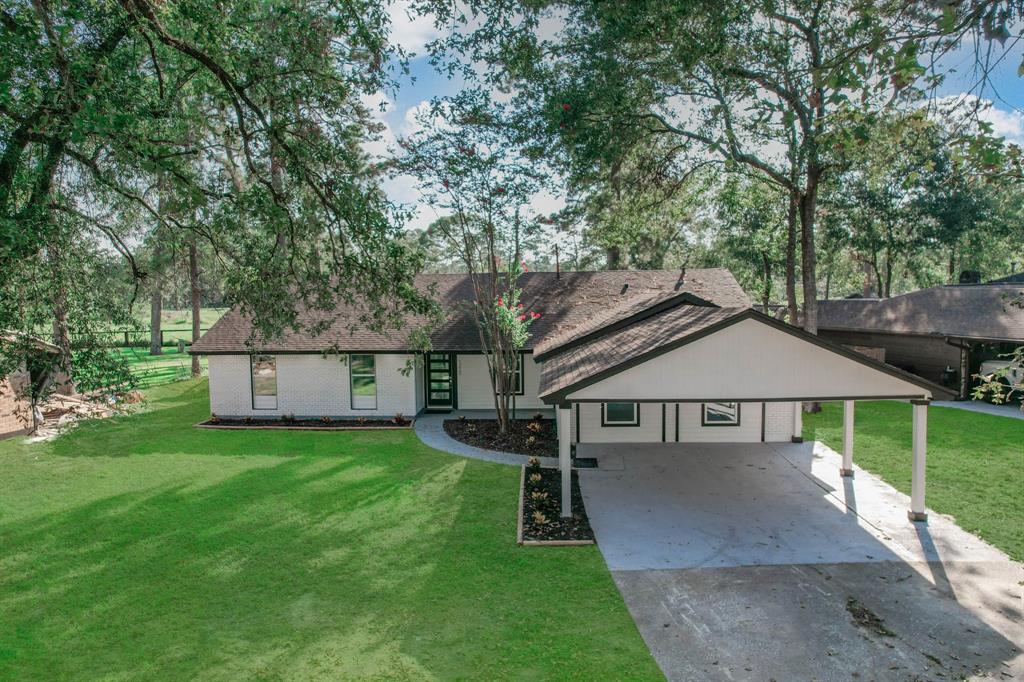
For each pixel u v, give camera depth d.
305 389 20.73
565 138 17.58
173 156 8.99
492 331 18.56
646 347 11.64
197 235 12.09
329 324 11.61
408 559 9.70
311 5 9.72
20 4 7.03
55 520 11.43
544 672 6.77
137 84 8.20
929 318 25.22
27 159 8.37
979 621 7.78
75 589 8.79
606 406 17.36
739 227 38.03
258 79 9.47
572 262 43.75
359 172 10.72
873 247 40.88
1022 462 14.65
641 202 24.33
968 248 45.78
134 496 12.76
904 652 7.12
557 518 11.41
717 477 14.05
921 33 5.14
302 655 7.14
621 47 17.16
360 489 13.17
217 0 8.47
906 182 7.08
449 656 7.11
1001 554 9.70
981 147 5.68
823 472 14.31
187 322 66.06
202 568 9.41
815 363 10.88
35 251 7.73
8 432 18.02
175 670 6.89
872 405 22.59
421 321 21.66
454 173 17.25
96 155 8.81
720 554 9.87
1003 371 7.90
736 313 10.80
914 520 11.14
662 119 20.02
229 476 14.15
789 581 8.91
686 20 16.08
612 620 7.88
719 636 7.49
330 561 9.63
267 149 10.48
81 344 9.17
